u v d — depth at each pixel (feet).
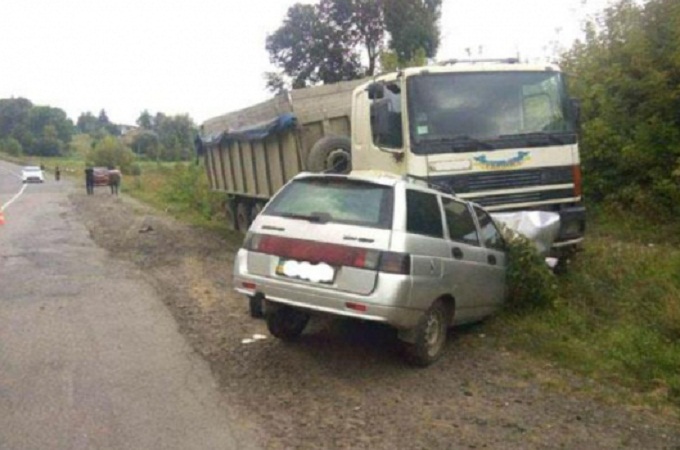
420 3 107.24
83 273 36.01
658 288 27.07
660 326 23.36
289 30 113.29
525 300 25.68
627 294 27.17
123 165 249.96
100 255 43.27
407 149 26.73
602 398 18.03
